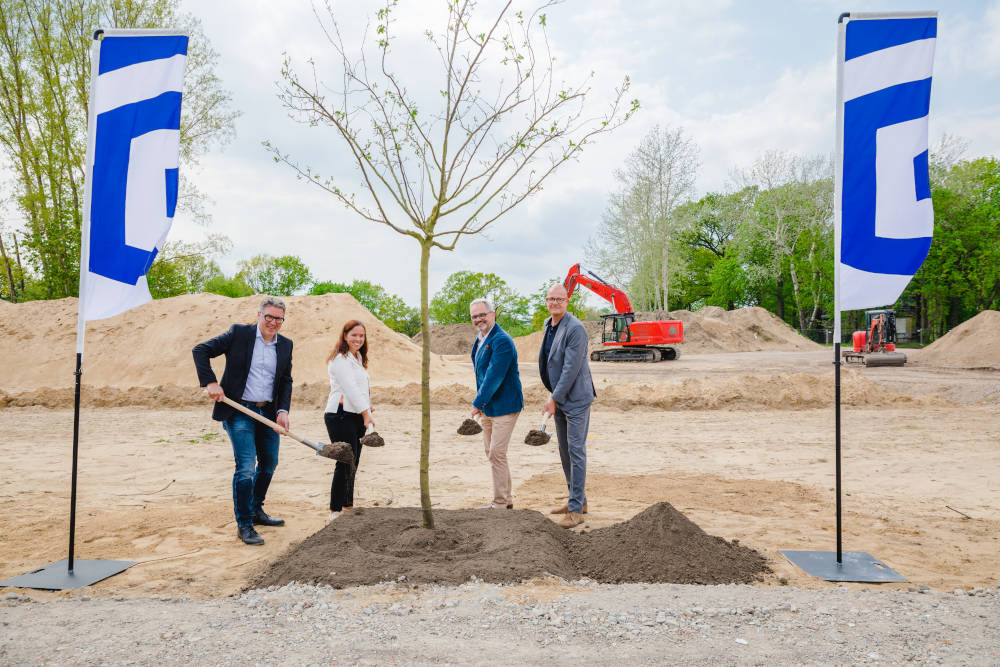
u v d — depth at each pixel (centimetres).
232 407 486
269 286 6281
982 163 4181
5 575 409
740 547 454
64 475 747
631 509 586
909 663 257
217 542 479
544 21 427
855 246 440
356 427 545
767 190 4528
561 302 556
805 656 263
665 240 4119
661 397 1398
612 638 279
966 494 656
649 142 4050
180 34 441
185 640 279
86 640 279
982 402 1423
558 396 531
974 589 371
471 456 876
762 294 5509
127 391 1526
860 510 591
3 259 2873
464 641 276
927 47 431
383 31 423
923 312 4675
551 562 398
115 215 434
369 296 6681
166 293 2759
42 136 2544
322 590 353
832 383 1431
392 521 482
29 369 1950
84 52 2525
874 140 437
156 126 440
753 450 917
